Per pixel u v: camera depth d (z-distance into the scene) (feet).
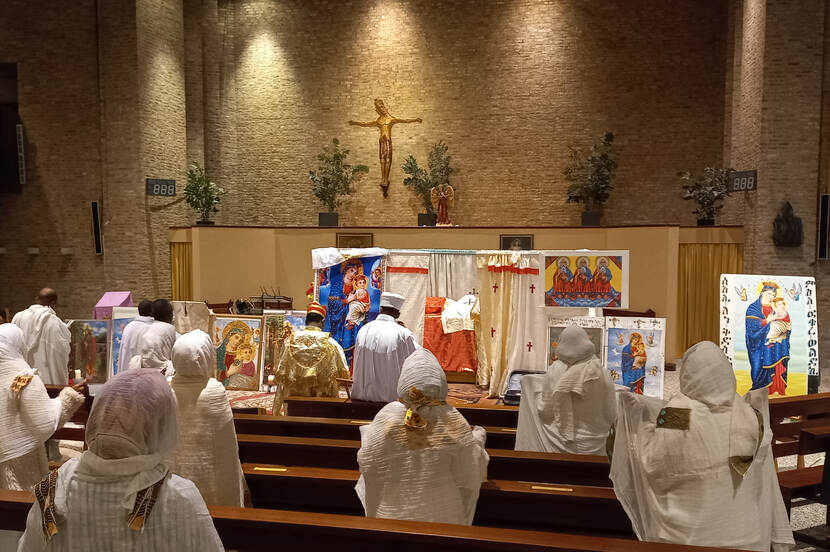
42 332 24.81
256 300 45.73
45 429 13.50
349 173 59.67
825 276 41.57
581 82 56.85
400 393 9.52
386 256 30.63
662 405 9.82
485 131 58.54
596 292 25.82
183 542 6.13
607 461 13.01
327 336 21.35
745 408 9.24
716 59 54.65
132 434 6.11
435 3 59.00
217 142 61.16
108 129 52.37
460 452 9.41
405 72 59.57
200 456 10.91
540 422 15.29
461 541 8.54
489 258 29.94
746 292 23.47
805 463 22.07
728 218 50.83
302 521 9.10
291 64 61.36
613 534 11.44
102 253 53.31
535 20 57.47
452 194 55.88
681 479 9.06
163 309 22.07
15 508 9.80
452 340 31.22
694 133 55.16
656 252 45.14
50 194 54.29
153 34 53.01
